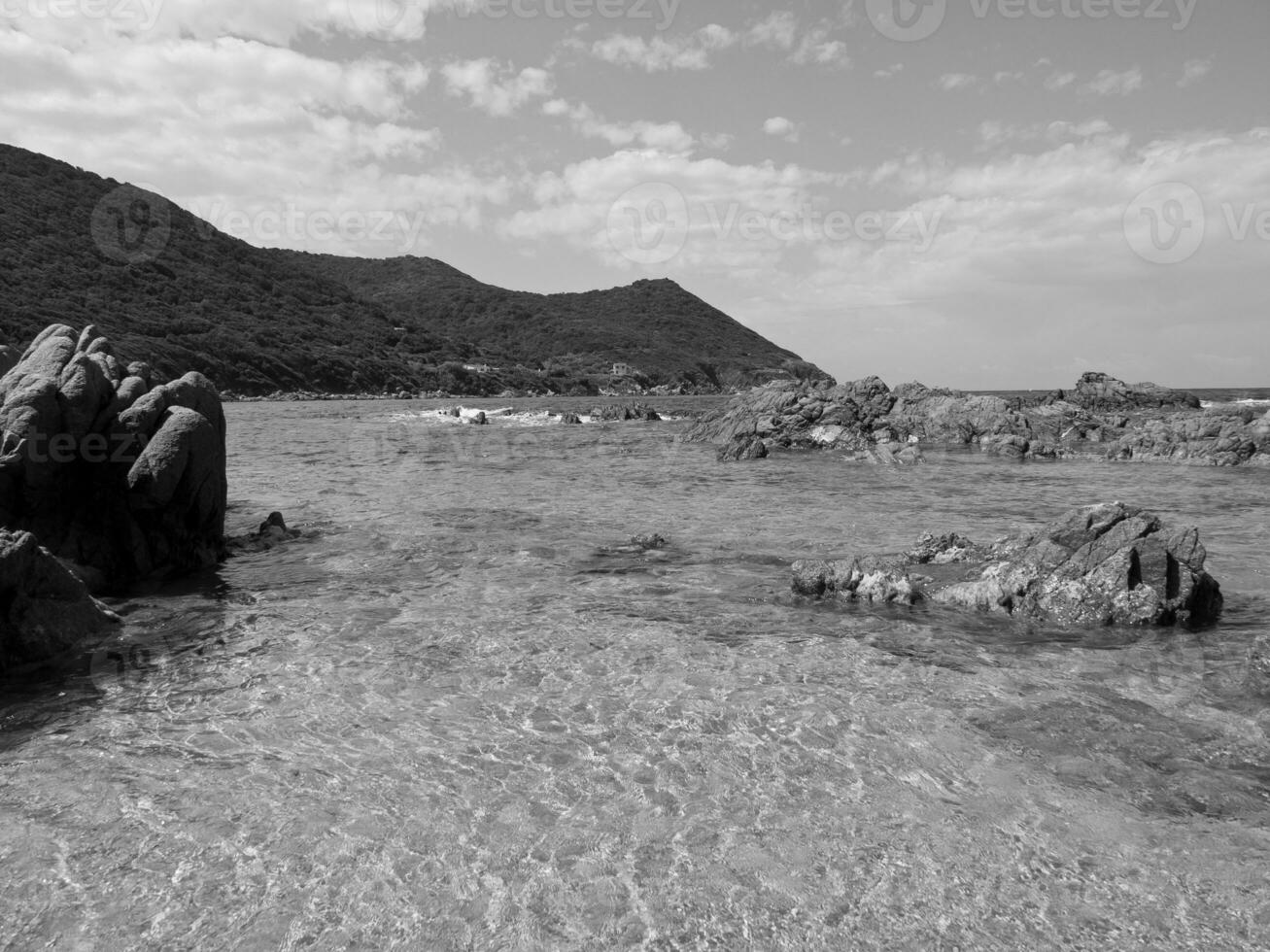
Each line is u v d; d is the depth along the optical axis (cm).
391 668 1040
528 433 5831
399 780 751
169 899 582
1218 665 1048
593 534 1947
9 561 1051
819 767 776
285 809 699
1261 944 537
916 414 5091
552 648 1120
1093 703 924
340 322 16775
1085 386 7238
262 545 1792
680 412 9256
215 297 14438
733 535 1938
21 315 9812
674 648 1121
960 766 777
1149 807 703
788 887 598
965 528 2027
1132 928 554
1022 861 629
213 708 913
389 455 4156
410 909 572
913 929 554
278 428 6106
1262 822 679
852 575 1387
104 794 725
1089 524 1351
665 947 536
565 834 664
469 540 1867
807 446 4625
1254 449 3750
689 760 793
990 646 1132
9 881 600
